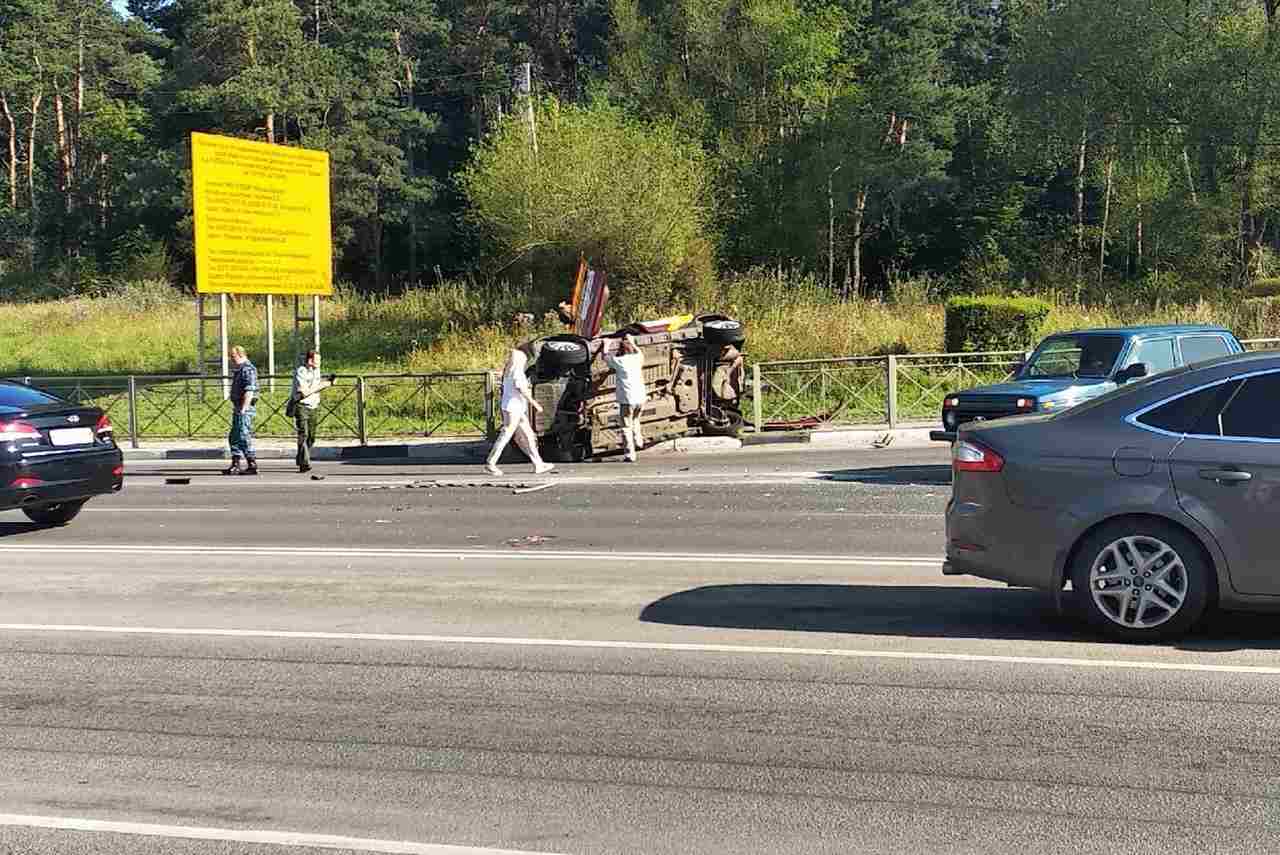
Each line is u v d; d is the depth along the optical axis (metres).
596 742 5.38
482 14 64.44
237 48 54.00
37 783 5.04
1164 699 5.73
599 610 7.93
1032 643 6.80
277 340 35.03
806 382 22.19
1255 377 6.58
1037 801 4.57
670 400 19.42
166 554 10.74
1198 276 37.81
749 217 44.12
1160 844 4.18
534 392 18.33
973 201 58.94
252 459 18.33
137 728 5.73
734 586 8.60
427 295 36.25
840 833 4.34
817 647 6.84
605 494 14.18
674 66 47.25
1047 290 35.09
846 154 45.94
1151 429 6.65
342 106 56.19
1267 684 5.92
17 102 75.44
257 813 4.67
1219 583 6.49
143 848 4.36
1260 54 33.16
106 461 12.46
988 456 6.93
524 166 31.00
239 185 26.52
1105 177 48.94
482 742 5.42
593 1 65.81
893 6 55.06
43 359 35.97
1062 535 6.70
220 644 7.29
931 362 23.30
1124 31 34.84
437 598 8.46
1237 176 35.78
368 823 4.54
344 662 6.80
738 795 4.72
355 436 22.44
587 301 21.33
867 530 10.98
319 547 10.95
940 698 5.85
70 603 8.62
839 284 50.72
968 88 61.28
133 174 58.19
